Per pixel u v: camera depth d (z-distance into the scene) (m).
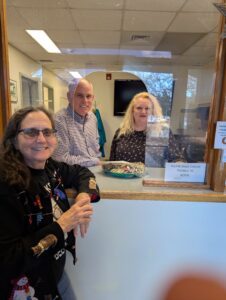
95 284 1.17
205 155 1.11
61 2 2.14
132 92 4.18
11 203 0.70
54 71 4.84
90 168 1.38
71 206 0.93
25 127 0.79
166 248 1.10
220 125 1.00
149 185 1.09
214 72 1.05
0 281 0.73
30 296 0.80
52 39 3.14
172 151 1.26
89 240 1.10
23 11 2.29
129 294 1.18
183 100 2.50
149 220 1.07
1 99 1.02
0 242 0.67
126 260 1.13
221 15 1.00
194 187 1.08
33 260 0.69
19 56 3.63
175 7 2.13
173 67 3.73
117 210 1.06
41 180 0.85
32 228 0.76
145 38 3.03
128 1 2.09
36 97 4.31
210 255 1.10
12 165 0.75
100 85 4.26
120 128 1.91
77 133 1.40
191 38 2.82
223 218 1.05
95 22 2.57
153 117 1.51
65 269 1.15
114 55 3.78
